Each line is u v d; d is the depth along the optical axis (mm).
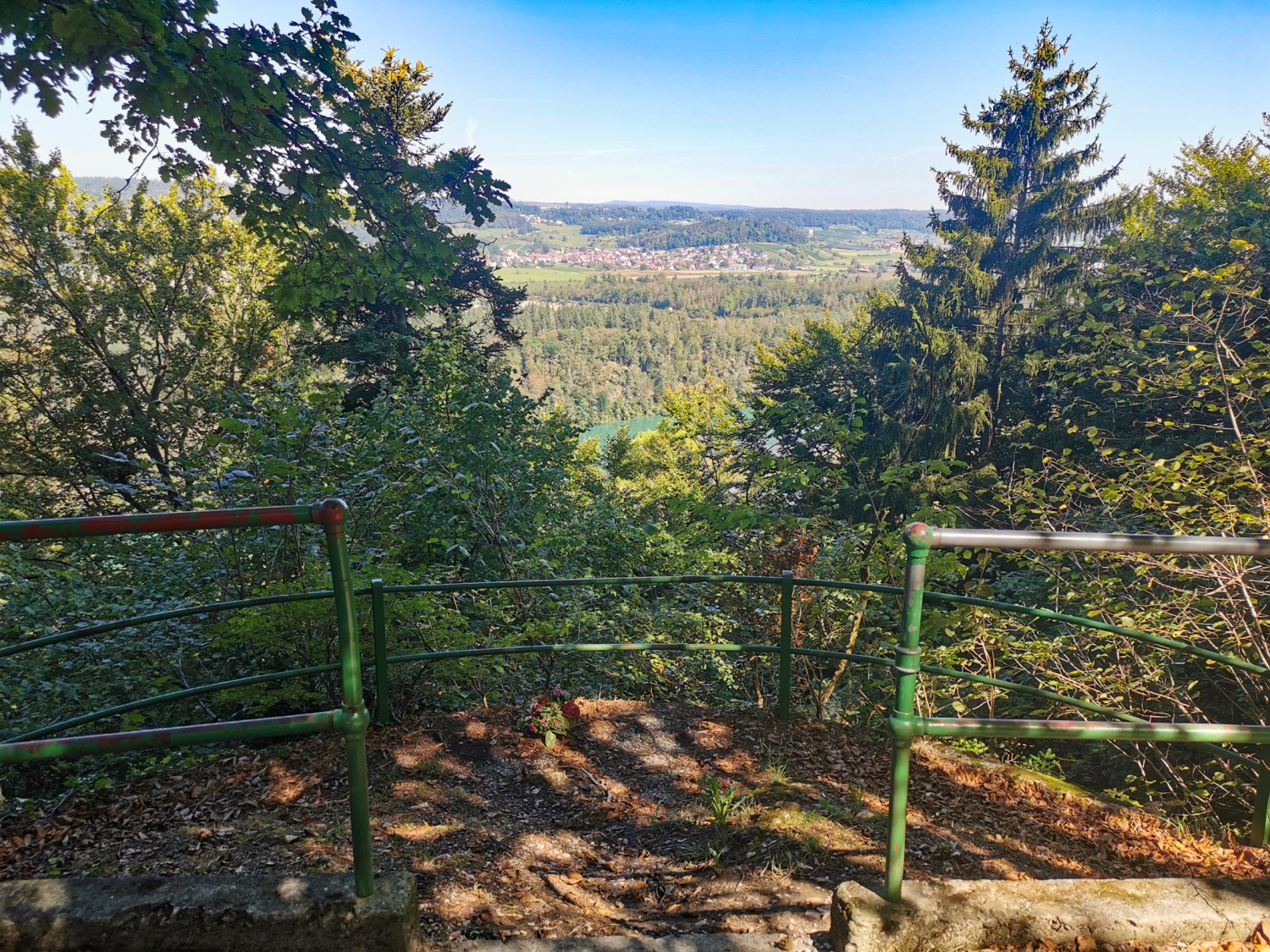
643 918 3062
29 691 5820
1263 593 5875
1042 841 3631
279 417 6223
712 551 7922
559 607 7125
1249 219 14023
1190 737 2381
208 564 6312
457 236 8117
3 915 2357
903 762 2375
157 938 2367
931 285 24906
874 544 6637
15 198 16906
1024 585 7703
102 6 5277
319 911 2398
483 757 4434
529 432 10430
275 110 6680
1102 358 11141
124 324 18625
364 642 5371
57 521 2064
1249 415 8539
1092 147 23562
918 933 2383
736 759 4414
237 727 2221
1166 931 2395
